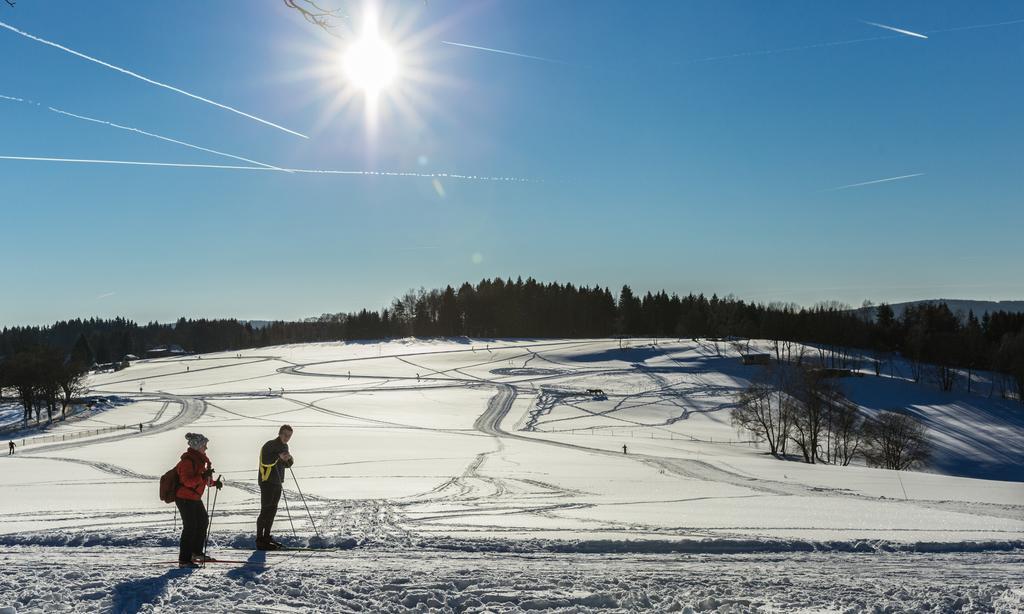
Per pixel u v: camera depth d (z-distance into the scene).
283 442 10.94
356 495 21.22
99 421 84.06
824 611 7.22
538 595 7.55
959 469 71.06
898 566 11.01
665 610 7.23
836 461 65.00
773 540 12.55
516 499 20.91
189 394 110.19
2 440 70.12
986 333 156.62
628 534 12.96
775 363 122.81
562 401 100.00
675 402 100.56
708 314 192.50
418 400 100.88
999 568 10.95
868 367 129.00
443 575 8.45
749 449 70.88
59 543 11.55
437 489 23.89
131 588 7.39
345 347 185.00
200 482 9.18
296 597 7.19
